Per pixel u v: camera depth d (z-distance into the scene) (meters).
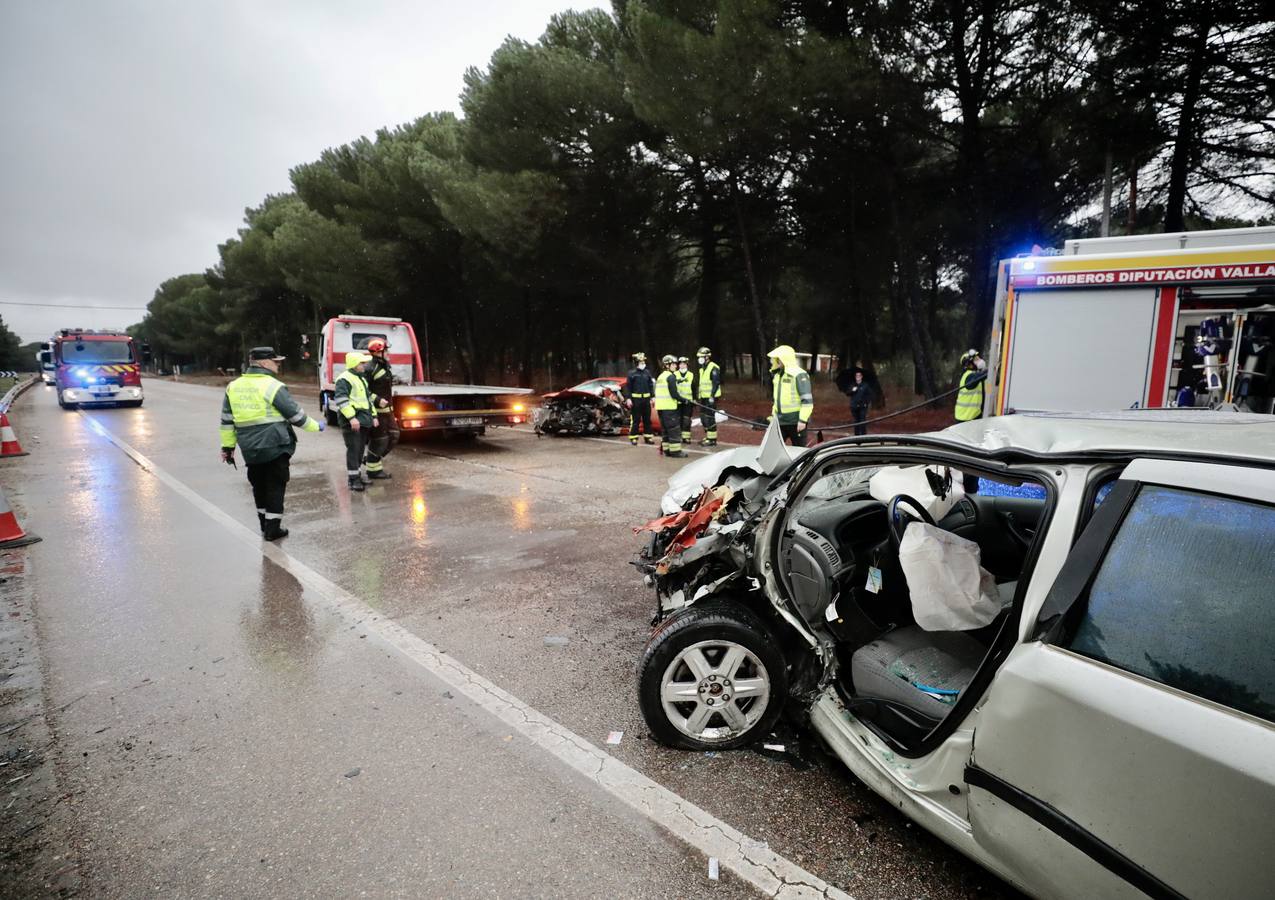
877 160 14.52
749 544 2.78
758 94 12.25
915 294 16.17
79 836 2.32
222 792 2.54
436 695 3.24
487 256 20.53
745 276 21.80
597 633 3.92
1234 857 1.29
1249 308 5.08
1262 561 1.44
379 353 8.88
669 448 10.47
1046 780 1.60
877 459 2.45
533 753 2.76
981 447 2.13
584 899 2.01
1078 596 1.68
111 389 21.70
